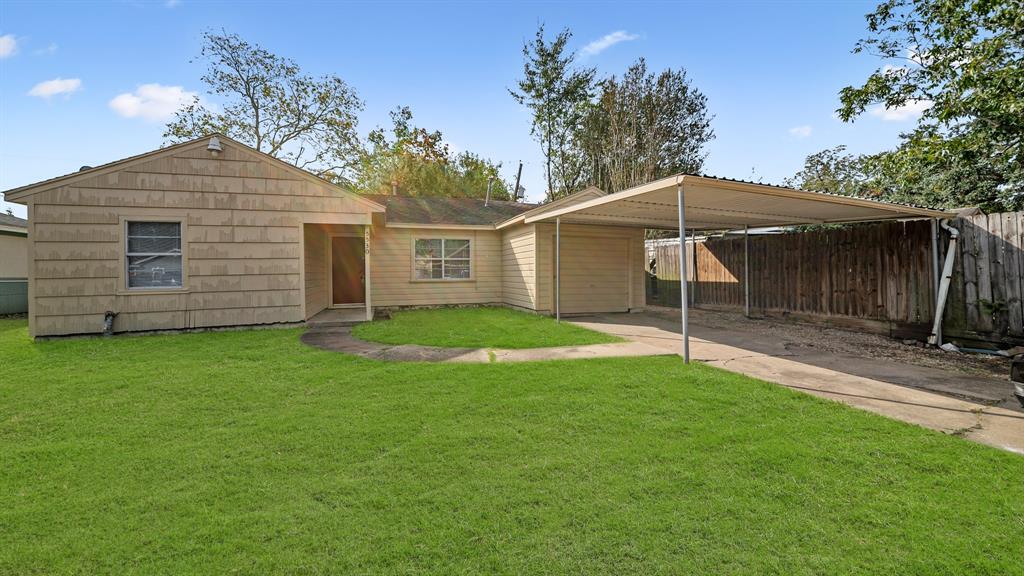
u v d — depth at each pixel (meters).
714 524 2.34
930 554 2.10
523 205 17.81
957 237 7.41
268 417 3.95
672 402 4.32
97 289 8.27
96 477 2.86
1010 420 3.89
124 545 2.16
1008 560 2.05
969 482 2.77
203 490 2.70
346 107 26.59
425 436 3.50
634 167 26.09
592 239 12.77
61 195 8.08
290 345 7.32
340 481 2.79
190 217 8.78
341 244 13.39
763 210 8.20
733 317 11.62
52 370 5.60
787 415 3.97
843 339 8.13
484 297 14.45
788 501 2.56
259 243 9.20
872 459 3.09
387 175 30.02
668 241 15.33
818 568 2.01
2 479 2.83
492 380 5.10
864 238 9.06
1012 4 7.02
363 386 4.90
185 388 4.82
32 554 2.09
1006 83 7.02
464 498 2.59
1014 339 6.67
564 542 2.19
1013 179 10.04
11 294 13.14
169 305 8.67
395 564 2.04
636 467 2.98
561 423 3.78
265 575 1.96
